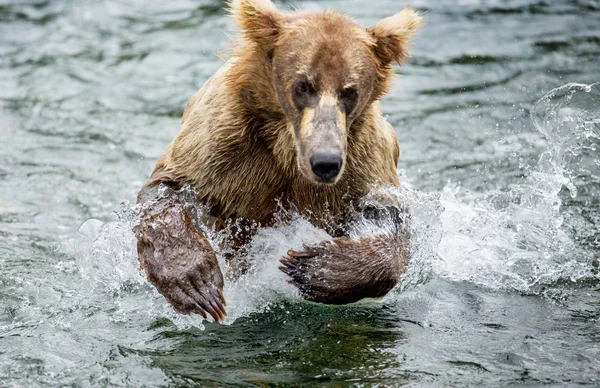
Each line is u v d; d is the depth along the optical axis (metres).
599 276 12.41
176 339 10.26
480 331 10.63
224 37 22.89
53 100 19.45
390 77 10.90
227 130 10.68
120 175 16.17
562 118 15.92
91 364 9.57
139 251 10.55
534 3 25.88
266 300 11.38
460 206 14.66
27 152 16.88
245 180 10.84
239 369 9.51
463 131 18.36
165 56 21.88
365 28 10.56
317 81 9.71
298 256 10.41
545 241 13.43
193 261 10.29
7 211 14.41
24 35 22.84
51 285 11.72
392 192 11.39
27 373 9.36
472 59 22.20
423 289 11.95
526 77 21.14
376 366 9.64
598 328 10.73
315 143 9.37
